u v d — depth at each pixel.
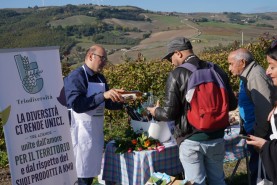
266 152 2.55
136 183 3.98
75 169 3.82
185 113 3.46
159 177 3.79
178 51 3.59
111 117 8.15
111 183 4.38
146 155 3.96
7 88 3.28
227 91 3.63
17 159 3.34
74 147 4.16
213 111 3.34
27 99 3.42
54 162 3.64
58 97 3.68
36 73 3.50
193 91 3.35
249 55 4.18
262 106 3.84
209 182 3.75
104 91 4.21
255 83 3.96
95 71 4.17
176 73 3.45
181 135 3.55
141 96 4.20
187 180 3.55
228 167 5.84
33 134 3.47
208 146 3.48
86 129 4.15
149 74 9.34
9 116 3.29
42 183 3.54
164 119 3.51
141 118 4.38
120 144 4.13
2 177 6.18
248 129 4.30
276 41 2.60
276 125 2.68
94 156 4.20
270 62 2.61
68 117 3.81
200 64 3.55
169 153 4.13
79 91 4.01
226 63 11.58
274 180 2.52
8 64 3.29
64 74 8.05
